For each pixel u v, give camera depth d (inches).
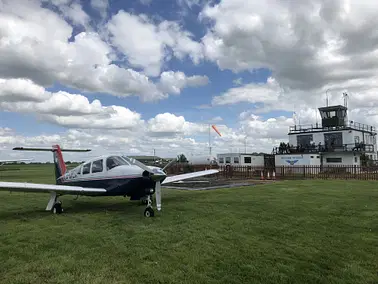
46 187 336.5
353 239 221.8
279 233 239.6
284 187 604.1
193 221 287.7
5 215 345.1
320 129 1270.9
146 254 191.6
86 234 245.1
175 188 636.7
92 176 386.6
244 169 1085.8
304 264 172.9
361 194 472.1
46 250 204.2
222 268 167.6
